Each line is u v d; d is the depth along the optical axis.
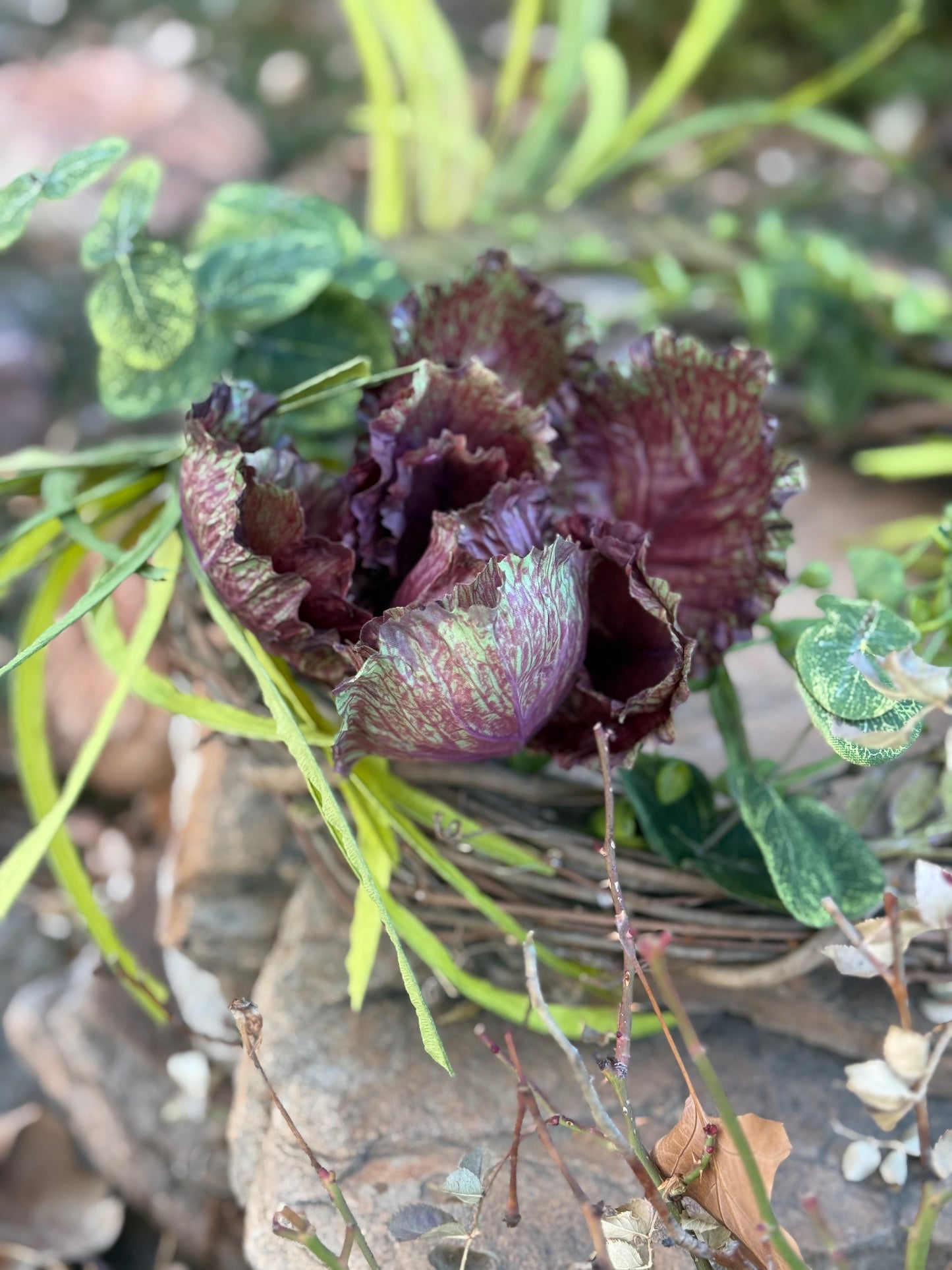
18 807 0.68
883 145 0.88
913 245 0.76
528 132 0.65
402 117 0.59
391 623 0.26
